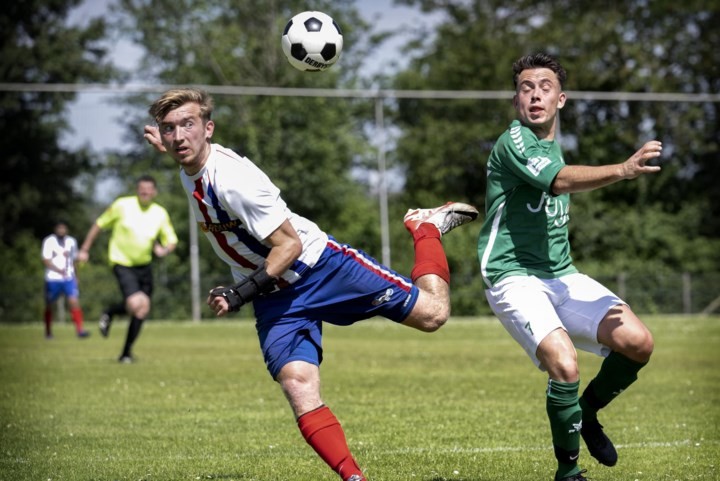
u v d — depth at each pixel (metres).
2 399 17.95
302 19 11.94
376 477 10.84
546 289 10.47
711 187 66.25
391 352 29.88
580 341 10.55
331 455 9.01
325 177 56.66
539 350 9.88
